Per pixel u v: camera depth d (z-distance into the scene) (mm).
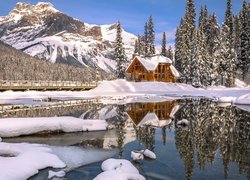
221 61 77500
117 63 83500
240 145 16922
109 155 14680
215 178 11625
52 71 134250
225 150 15812
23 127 18453
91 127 20797
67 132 19859
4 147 14234
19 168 11617
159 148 16188
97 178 10586
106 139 18234
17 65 127312
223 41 79375
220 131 20984
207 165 13227
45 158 13023
